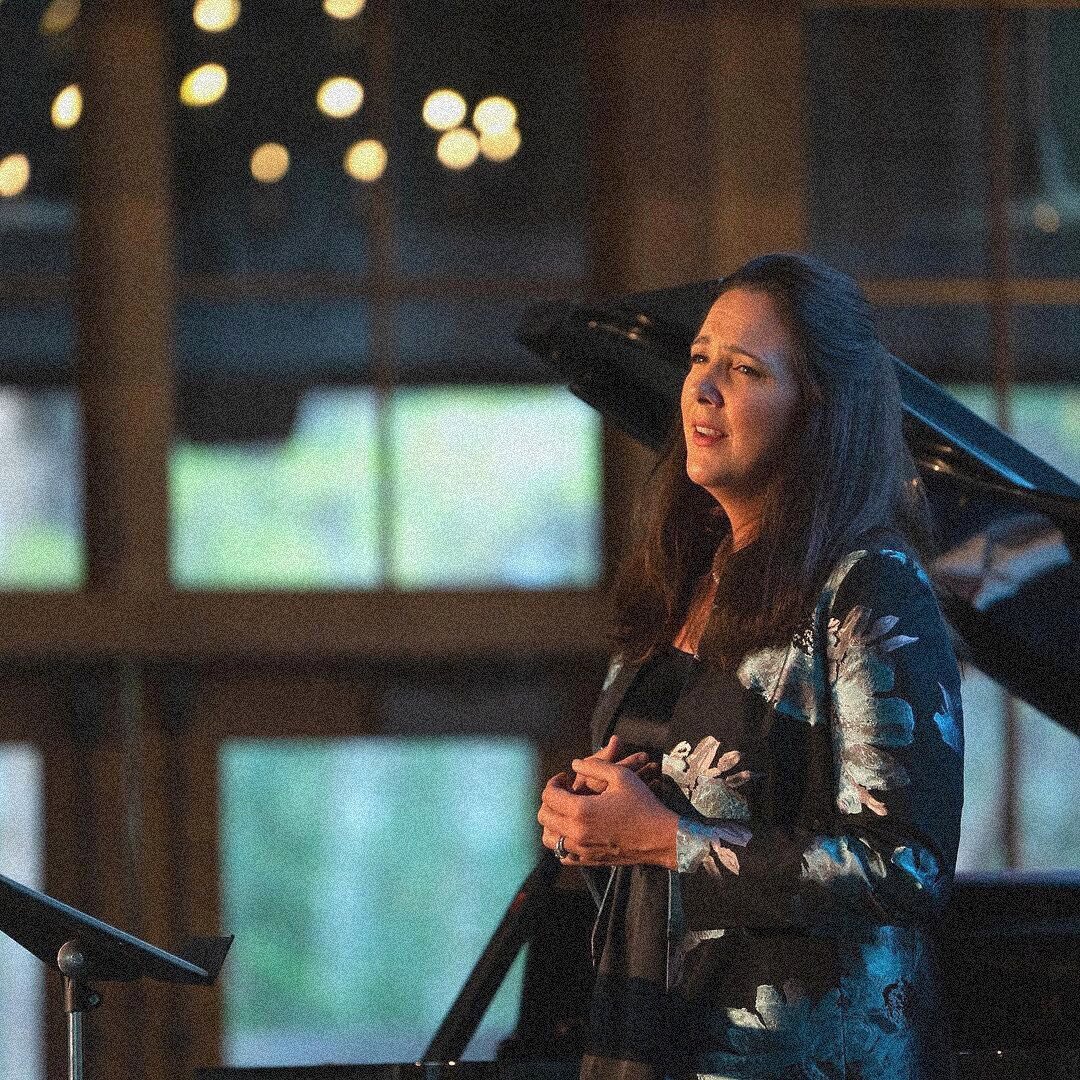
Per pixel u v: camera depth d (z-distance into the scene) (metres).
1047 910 8.00
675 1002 5.32
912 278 13.33
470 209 13.23
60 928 5.72
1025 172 13.37
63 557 12.95
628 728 5.82
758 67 13.16
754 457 5.57
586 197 13.23
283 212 13.17
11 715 12.95
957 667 5.30
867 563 5.30
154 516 12.95
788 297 5.59
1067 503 6.80
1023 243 13.37
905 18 13.34
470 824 13.25
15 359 12.91
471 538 13.20
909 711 5.10
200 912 13.02
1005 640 7.82
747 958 5.23
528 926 7.79
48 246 12.97
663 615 6.02
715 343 5.62
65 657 12.81
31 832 12.95
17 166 12.92
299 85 13.15
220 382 13.12
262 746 13.12
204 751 13.06
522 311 13.21
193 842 13.02
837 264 13.29
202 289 13.11
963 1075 6.48
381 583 13.12
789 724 5.31
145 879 12.98
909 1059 5.23
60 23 12.97
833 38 13.30
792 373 5.55
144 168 12.98
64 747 12.95
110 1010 12.82
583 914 8.23
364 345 13.17
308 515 13.12
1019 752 13.19
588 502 13.23
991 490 6.98
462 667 13.26
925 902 5.02
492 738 13.27
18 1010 12.86
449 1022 7.70
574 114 13.23
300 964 13.09
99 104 12.96
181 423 13.08
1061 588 7.34
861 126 13.31
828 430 5.52
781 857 5.06
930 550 5.88
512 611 13.07
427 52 13.20
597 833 5.24
